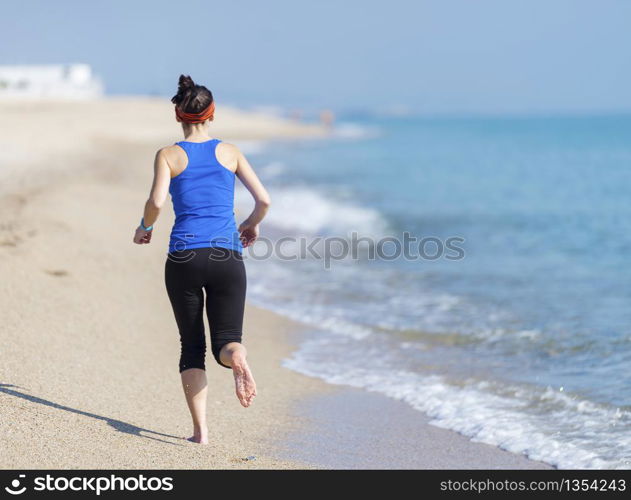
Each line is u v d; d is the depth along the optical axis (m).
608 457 7.86
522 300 15.30
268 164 54.00
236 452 7.48
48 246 15.20
